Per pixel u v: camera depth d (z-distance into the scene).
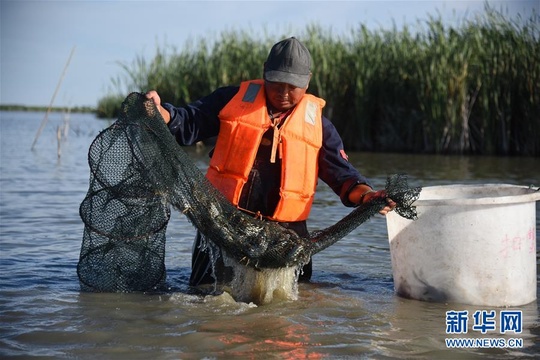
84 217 4.42
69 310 4.10
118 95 22.66
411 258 4.39
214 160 4.45
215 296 4.43
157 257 4.57
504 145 15.96
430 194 4.86
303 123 4.40
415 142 17.28
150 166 4.23
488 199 4.15
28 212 7.67
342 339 3.63
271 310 4.16
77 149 17.22
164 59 19.81
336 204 8.40
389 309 4.20
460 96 16.02
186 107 4.49
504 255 4.21
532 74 15.52
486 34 16.02
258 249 4.23
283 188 4.38
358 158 15.25
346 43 18.28
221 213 4.25
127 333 3.68
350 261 5.53
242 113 4.38
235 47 19.00
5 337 3.59
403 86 17.20
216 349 3.45
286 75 4.19
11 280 4.78
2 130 26.84
